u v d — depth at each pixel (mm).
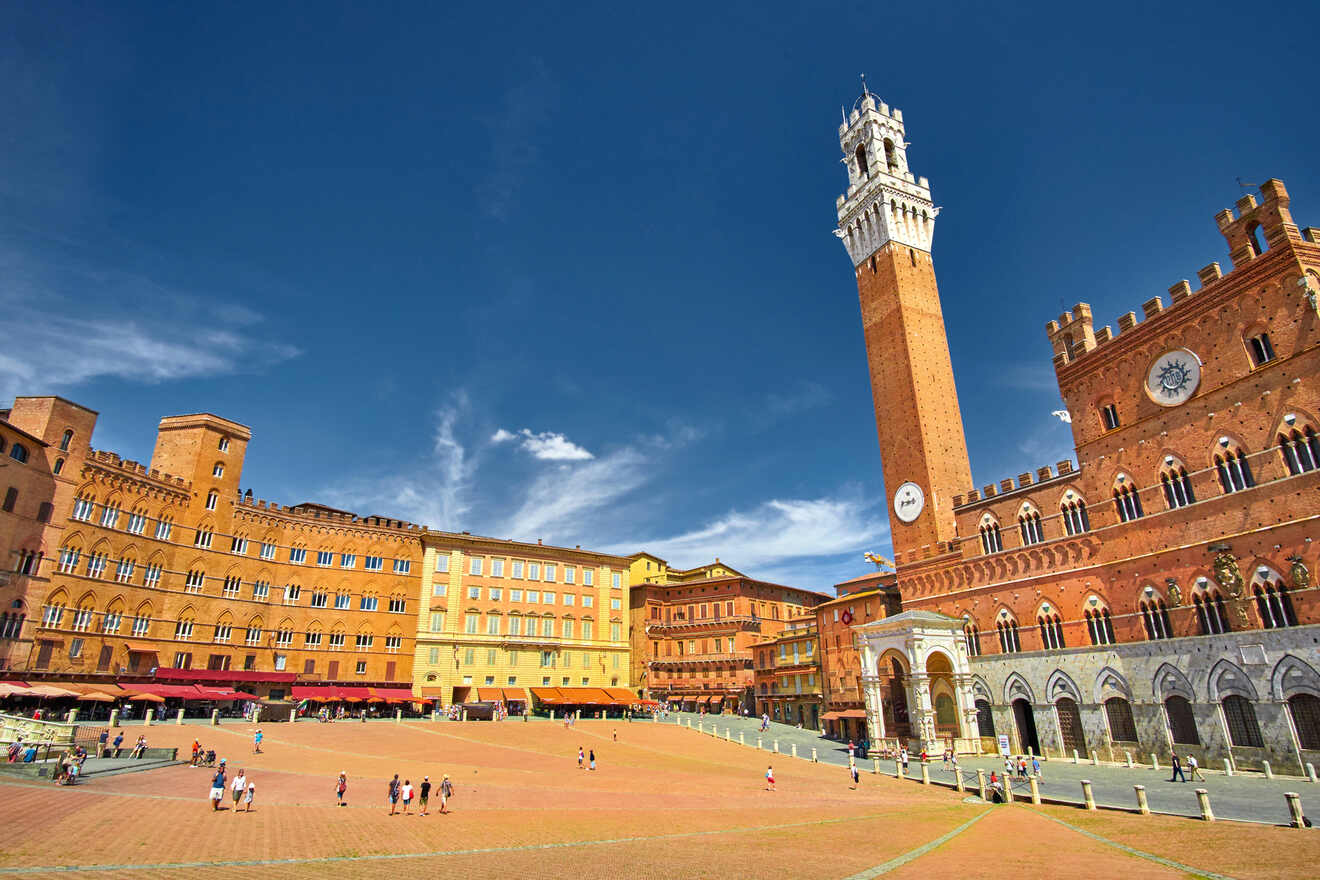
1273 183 55188
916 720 72375
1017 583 74312
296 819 38719
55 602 73812
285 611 97562
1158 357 63844
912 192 105812
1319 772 48562
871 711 75875
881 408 98125
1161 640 59750
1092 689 64875
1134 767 59531
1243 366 56812
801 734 93375
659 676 132500
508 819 41469
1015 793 49688
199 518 91062
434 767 59781
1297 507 52125
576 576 122812
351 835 35656
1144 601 62438
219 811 39500
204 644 89250
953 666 73938
